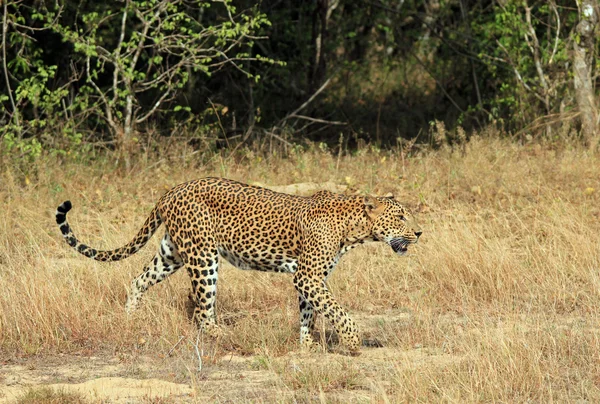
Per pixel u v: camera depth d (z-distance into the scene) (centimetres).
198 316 962
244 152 1958
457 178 1653
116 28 2153
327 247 895
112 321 970
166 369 851
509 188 1558
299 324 988
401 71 2925
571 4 2266
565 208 1379
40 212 1468
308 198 934
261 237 930
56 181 1658
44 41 2191
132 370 848
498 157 1739
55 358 889
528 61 2195
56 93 1841
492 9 2530
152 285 1016
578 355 848
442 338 924
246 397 756
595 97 2064
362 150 1908
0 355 895
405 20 2820
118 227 1379
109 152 1878
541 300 1057
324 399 700
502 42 2261
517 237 1332
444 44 2648
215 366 862
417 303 1059
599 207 1451
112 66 2223
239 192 948
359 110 2617
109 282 1079
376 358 875
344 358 873
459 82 2670
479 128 2375
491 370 764
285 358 884
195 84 2341
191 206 957
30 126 1861
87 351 909
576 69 1980
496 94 2330
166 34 2056
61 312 962
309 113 2497
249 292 1112
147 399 746
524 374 778
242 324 968
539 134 2023
